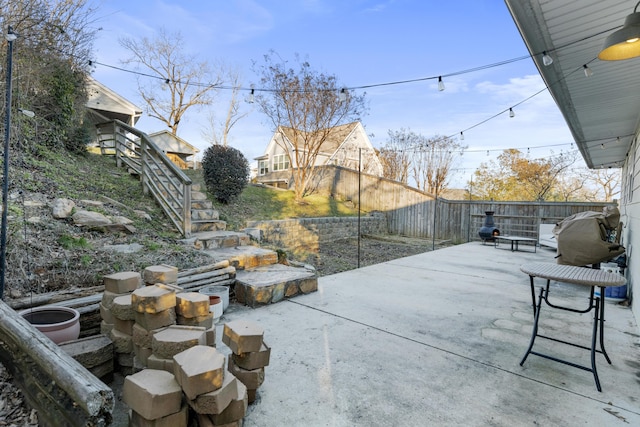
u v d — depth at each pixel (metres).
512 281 4.37
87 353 1.71
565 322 2.90
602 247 3.79
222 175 6.98
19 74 4.22
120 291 1.97
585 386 1.89
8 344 1.62
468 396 1.77
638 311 2.86
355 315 3.00
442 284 4.17
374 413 1.62
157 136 15.27
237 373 1.70
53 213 3.44
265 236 6.80
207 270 3.36
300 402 1.70
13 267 2.43
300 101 9.87
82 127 6.43
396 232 11.02
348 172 11.87
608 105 4.32
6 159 2.10
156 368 1.55
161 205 5.02
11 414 1.39
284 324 2.77
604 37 2.68
